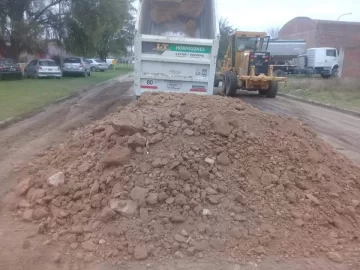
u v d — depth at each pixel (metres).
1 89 18.70
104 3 28.28
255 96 20.86
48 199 4.97
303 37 46.09
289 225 4.55
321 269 3.95
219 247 4.14
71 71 32.75
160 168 4.95
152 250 4.05
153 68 10.41
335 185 5.40
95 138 6.27
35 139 8.93
